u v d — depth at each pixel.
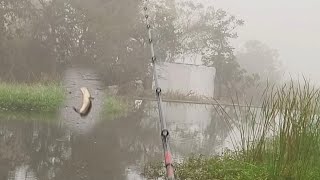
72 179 5.54
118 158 7.22
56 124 10.43
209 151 8.91
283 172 5.39
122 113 15.55
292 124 5.43
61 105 12.36
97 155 7.30
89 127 10.64
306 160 5.36
